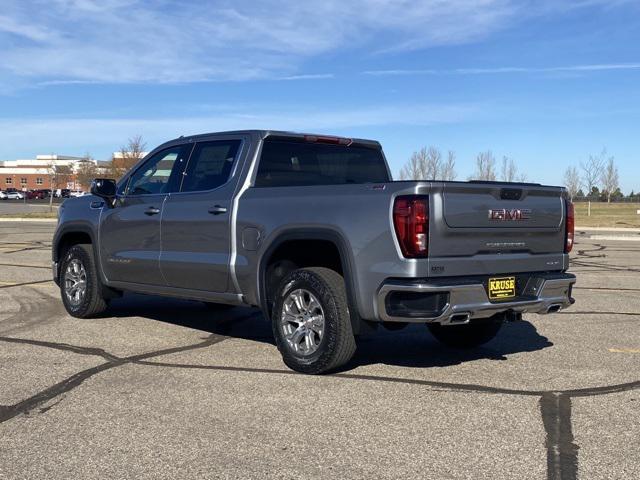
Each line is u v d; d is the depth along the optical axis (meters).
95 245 8.09
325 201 5.78
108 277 8.01
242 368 6.06
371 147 7.61
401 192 5.29
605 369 6.11
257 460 4.04
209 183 6.92
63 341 7.11
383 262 5.34
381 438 4.39
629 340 7.37
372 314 5.45
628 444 4.31
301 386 5.52
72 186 91.69
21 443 4.30
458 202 5.40
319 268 5.87
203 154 7.12
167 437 4.40
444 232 5.32
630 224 38.78
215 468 3.92
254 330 7.82
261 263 6.20
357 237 5.48
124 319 8.43
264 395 5.27
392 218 5.29
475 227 5.50
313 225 5.78
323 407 4.99
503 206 5.70
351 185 5.70
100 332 7.59
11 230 29.11
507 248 5.77
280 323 6.01
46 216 44.94
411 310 5.28
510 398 5.23
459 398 5.22
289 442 4.32
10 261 15.40
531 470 3.90
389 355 6.66
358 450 4.19
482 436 4.43
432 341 7.36
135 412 4.87
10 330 7.66
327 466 3.96
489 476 3.82
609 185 67.31
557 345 7.12
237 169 6.68
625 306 9.68
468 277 5.49
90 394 5.28
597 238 27.08
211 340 7.25
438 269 5.31
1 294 10.34
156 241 7.29
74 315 8.44
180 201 7.05
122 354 6.55
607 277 13.30
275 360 6.37
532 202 5.95
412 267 5.22
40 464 3.98
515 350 6.89
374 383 5.61
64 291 8.55
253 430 4.52
